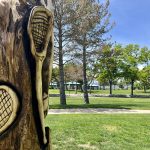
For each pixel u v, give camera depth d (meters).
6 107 1.63
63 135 8.38
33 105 1.71
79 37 20.09
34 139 1.72
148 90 59.94
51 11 1.84
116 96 36.81
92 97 34.81
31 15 1.68
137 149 7.56
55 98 30.45
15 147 1.66
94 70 34.31
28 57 1.68
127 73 38.06
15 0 1.68
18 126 1.66
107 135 8.71
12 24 1.66
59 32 20.03
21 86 1.67
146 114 14.47
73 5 19.55
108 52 23.30
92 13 19.78
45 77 1.81
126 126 9.97
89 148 7.39
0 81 1.63
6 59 1.64
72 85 63.78
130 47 38.12
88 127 9.54
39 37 1.74
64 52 20.98
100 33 20.94
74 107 19.27
